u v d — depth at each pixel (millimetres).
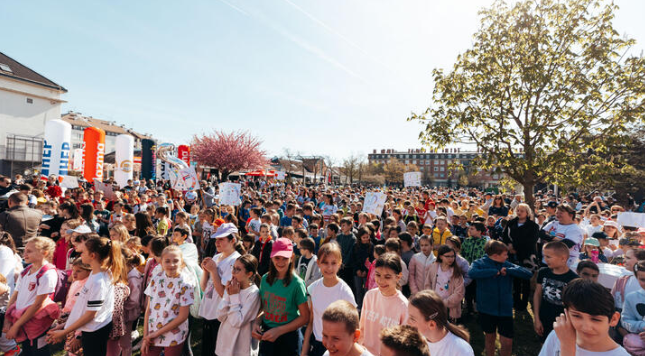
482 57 8430
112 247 3531
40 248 3707
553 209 6438
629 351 3018
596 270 3637
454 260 4719
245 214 10031
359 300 5984
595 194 17906
